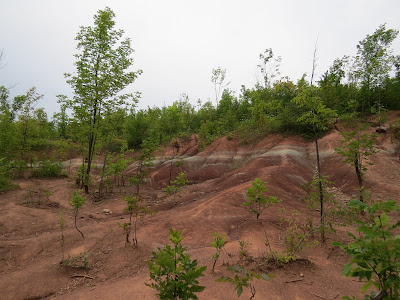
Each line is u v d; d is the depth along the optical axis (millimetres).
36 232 8141
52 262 5703
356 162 8680
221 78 35469
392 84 21781
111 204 11867
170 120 28297
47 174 18078
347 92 22281
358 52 21484
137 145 26703
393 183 11875
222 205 9328
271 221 7812
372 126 18594
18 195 12109
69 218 9719
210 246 6449
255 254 5520
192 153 21438
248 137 20281
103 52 13789
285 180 12070
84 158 16734
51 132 27266
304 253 5668
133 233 7535
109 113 14320
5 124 16359
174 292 2238
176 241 2535
